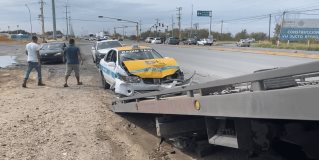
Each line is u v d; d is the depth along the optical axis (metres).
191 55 34.69
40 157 7.25
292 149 5.41
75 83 17.73
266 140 5.35
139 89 11.83
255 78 4.46
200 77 17.78
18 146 7.80
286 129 5.11
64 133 8.83
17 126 9.26
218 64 24.19
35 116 10.38
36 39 16.45
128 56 13.30
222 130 5.80
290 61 25.14
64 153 7.50
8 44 77.88
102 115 10.77
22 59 35.84
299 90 3.90
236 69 20.72
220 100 5.21
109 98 13.69
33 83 17.73
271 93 4.25
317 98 3.72
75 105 12.03
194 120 7.12
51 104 12.12
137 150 7.79
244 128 5.34
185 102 6.24
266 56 31.36
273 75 4.18
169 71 12.17
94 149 7.80
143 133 9.03
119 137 8.76
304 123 4.83
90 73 22.34
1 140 8.12
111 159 7.29
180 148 7.56
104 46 25.80
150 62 12.47
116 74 12.59
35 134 8.67
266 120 5.24
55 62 30.16
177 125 7.28
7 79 19.62
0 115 10.41
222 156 6.88
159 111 7.36
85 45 72.31
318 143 4.81
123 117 10.62
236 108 4.87
